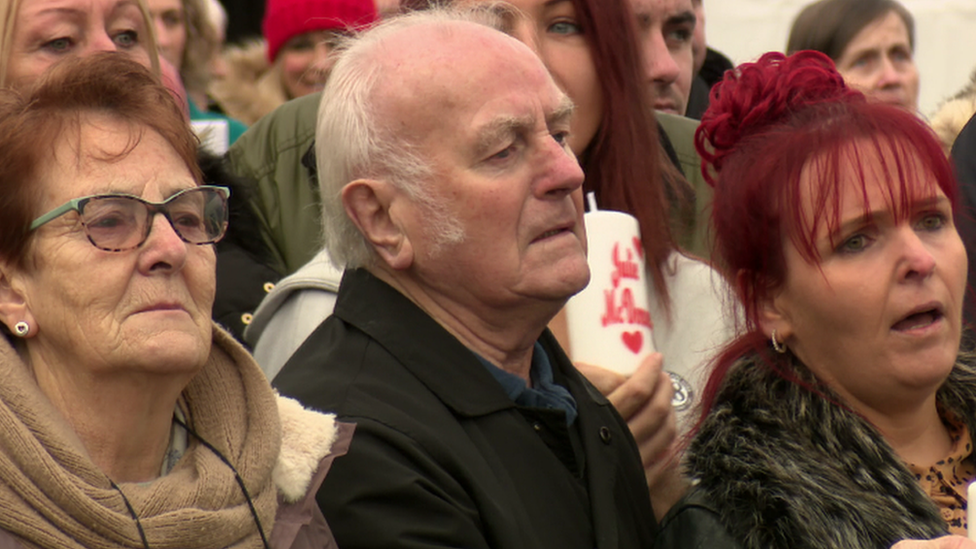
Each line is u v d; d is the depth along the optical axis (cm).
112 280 698
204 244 733
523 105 891
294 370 903
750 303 936
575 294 923
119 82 737
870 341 889
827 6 1788
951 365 896
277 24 1711
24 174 706
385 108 896
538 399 925
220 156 1259
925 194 885
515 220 882
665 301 1111
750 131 941
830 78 946
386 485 809
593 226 1011
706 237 1059
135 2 1216
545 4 1139
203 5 1711
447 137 882
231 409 773
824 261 891
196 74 1698
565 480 891
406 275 914
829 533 844
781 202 898
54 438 683
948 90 2128
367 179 901
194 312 724
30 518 664
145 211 710
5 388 689
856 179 880
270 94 1742
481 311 902
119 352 694
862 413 919
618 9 1160
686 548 870
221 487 726
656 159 1168
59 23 1157
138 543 682
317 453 789
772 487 861
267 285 1192
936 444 947
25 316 714
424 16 996
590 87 1144
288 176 1319
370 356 885
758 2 2119
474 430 869
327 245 951
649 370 992
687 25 1497
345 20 1662
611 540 890
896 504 868
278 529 754
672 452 1012
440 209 883
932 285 883
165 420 741
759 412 909
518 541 826
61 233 702
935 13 2138
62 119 719
